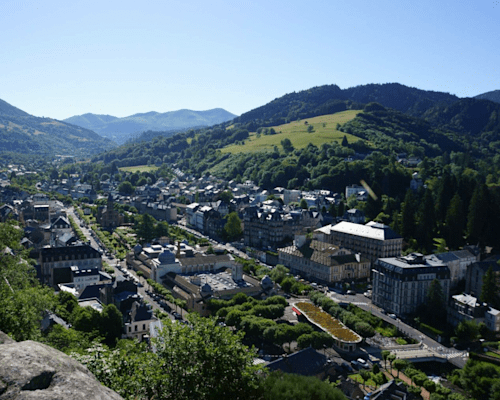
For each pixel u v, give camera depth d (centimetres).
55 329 17562
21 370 3112
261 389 7644
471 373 19038
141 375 7425
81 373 3425
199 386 7181
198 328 7994
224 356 7469
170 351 7581
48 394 3000
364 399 17025
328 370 18662
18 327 11219
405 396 16588
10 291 13088
